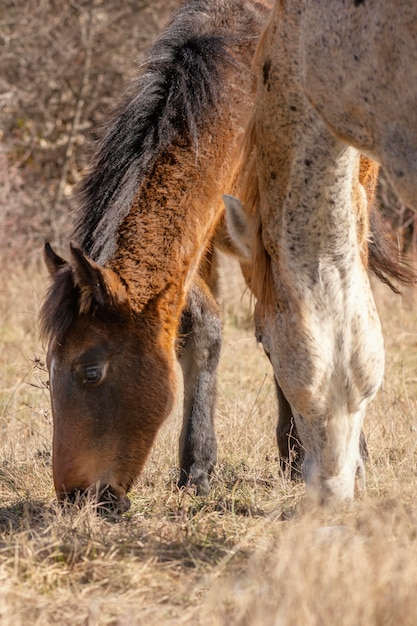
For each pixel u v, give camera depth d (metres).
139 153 9.14
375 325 7.79
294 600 5.76
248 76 9.97
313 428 7.75
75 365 8.52
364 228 7.89
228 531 7.89
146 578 6.81
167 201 9.12
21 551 7.30
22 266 22.28
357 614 5.62
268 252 7.81
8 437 11.91
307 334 7.52
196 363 10.55
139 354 8.76
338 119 6.96
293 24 7.21
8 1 26.64
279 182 7.60
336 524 7.52
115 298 8.61
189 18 10.23
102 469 8.61
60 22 26.44
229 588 6.29
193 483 10.20
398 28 6.34
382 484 9.07
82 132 26.95
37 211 24.42
